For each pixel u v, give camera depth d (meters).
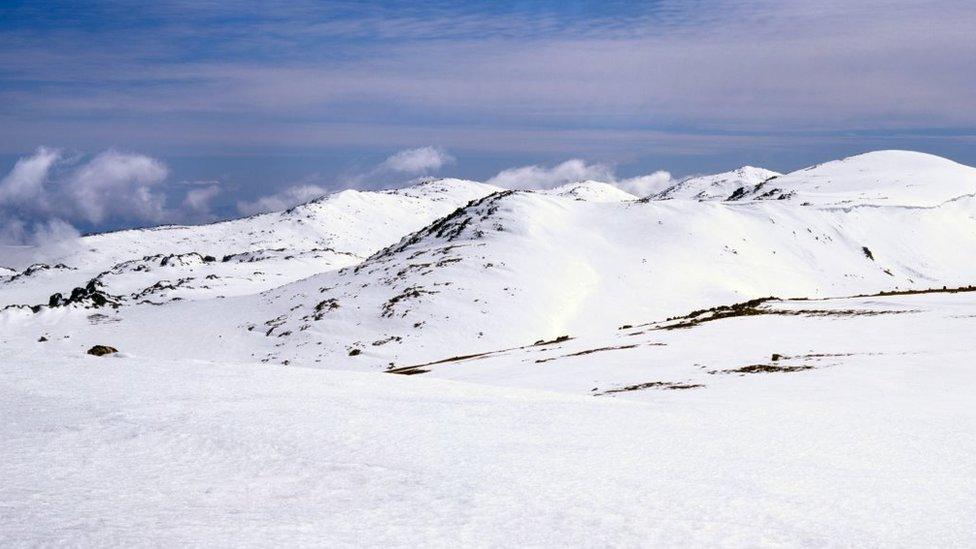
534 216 175.88
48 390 22.09
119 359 30.59
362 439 17.02
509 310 117.75
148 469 14.05
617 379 40.09
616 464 15.65
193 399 21.20
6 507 11.28
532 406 23.34
